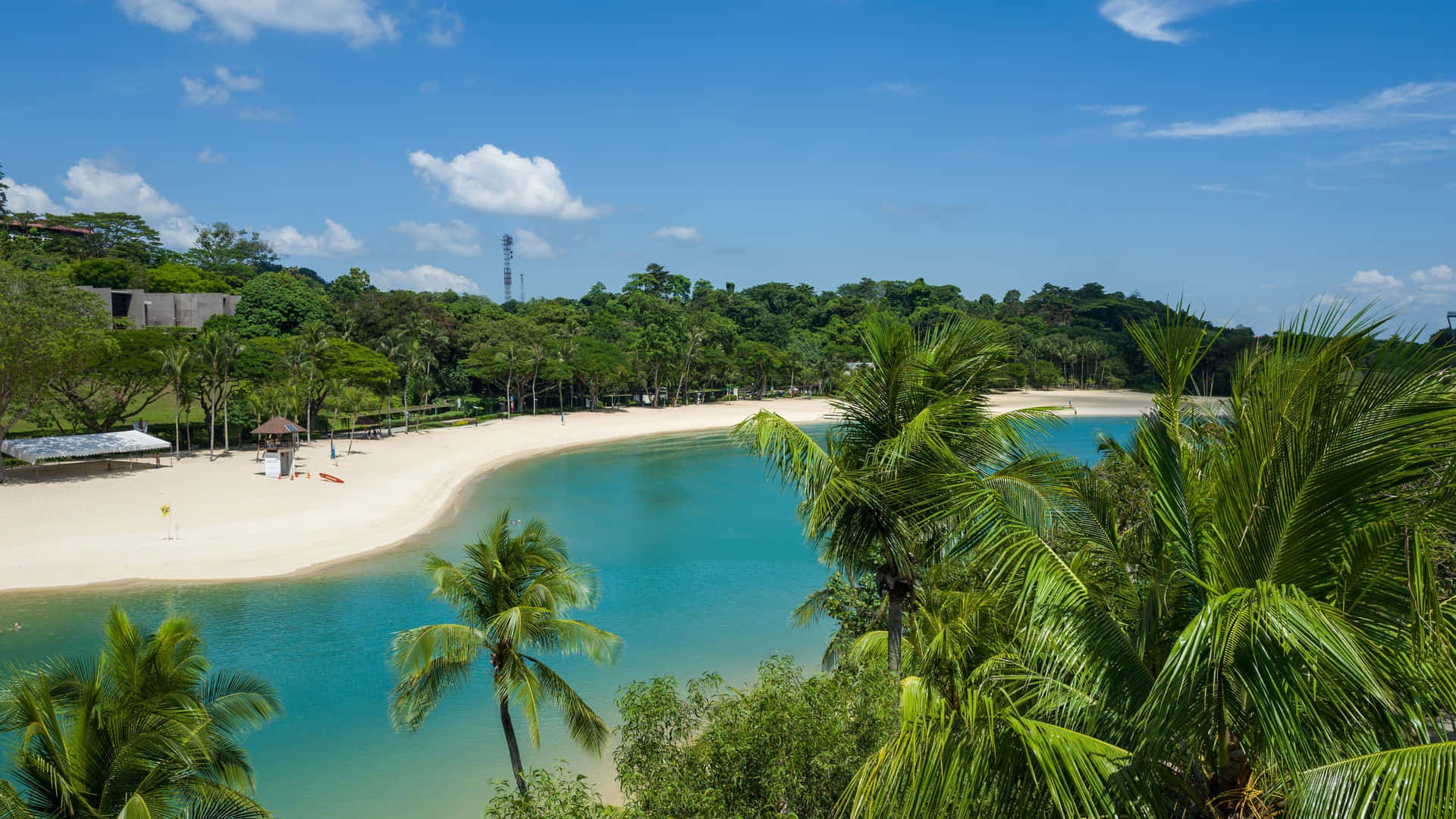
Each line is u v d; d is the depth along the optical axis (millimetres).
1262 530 6883
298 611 37750
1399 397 6156
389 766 25016
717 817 11969
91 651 31797
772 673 14609
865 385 14742
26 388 57969
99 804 14383
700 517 61750
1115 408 169625
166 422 87125
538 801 14336
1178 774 7512
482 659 32844
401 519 56406
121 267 116125
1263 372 7211
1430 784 5375
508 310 191000
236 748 17859
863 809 7391
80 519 49656
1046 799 6766
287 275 128250
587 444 106688
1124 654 7566
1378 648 6082
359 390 88688
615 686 30547
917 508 13375
